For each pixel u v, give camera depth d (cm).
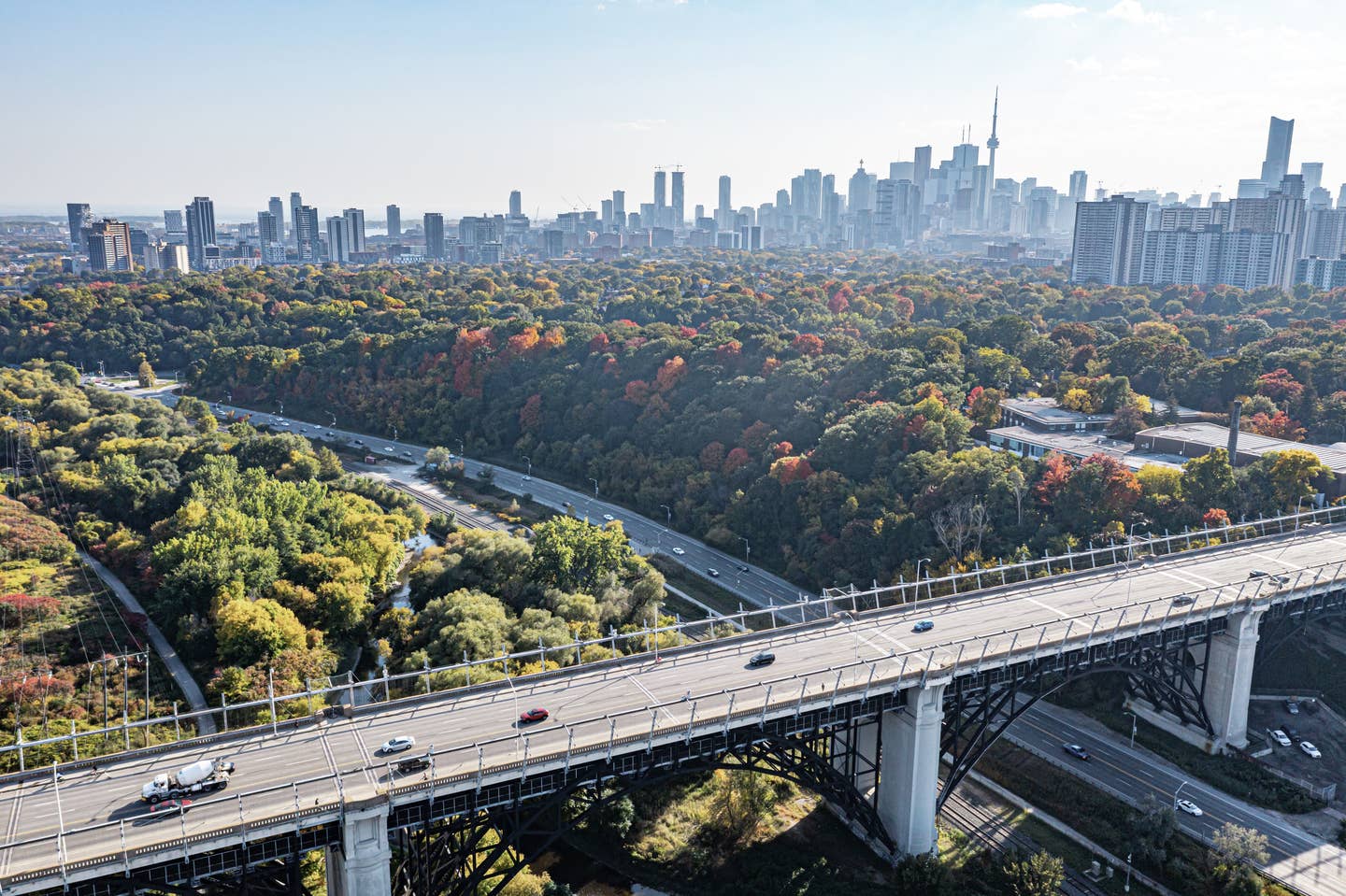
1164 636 10888
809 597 16275
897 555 15425
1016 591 11794
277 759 7725
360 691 11706
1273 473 14875
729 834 10188
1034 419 19238
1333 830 10138
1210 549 13375
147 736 10550
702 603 16200
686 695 8888
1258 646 11956
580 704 8744
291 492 16712
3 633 12769
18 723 10381
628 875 9769
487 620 12162
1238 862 9394
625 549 14962
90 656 12519
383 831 7181
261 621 11919
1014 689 10006
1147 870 9719
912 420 17612
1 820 6844
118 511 17788
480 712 8575
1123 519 14425
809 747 9538
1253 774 11000
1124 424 18438
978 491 15462
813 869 9538
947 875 9256
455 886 8106
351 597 13550
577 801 9844
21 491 18475
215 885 7056
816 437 19525
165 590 13475
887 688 9050
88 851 6438
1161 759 11425
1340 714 12088
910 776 9400
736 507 18675
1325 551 13275
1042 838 10288
